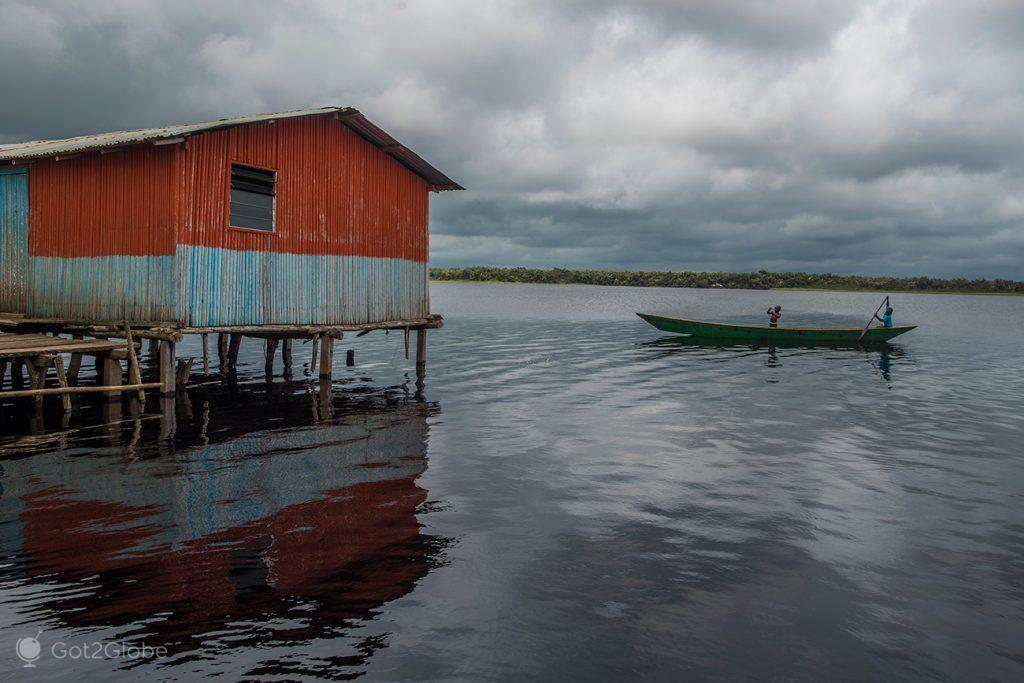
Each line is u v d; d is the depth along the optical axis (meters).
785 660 5.81
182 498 9.70
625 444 13.34
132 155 15.78
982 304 123.25
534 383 21.41
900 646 6.06
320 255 18.45
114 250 16.20
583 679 5.50
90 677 5.37
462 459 12.11
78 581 7.02
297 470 11.25
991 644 6.12
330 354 18.98
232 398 18.09
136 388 15.25
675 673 5.60
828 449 13.08
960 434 14.48
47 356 14.80
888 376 23.66
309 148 18.02
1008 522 9.16
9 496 9.70
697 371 24.48
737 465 11.87
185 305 15.23
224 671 5.49
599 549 8.09
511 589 7.02
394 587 7.02
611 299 113.50
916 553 8.09
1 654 5.64
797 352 31.30
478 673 5.55
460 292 136.38
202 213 15.51
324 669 5.55
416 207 21.98
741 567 7.63
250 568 7.40
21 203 18.22
